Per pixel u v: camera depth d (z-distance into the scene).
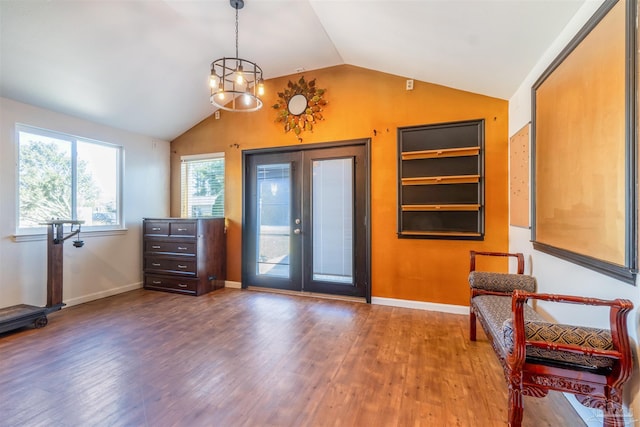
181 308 3.44
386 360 2.24
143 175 4.44
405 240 3.44
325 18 2.71
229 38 3.08
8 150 3.03
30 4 2.23
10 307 2.93
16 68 2.72
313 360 2.24
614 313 1.22
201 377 2.02
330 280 3.87
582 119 1.57
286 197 4.10
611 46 1.33
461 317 3.13
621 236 1.27
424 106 3.36
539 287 2.26
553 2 1.64
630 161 1.22
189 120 4.47
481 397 1.80
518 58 2.27
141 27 2.73
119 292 4.07
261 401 1.76
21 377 2.01
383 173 3.52
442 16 2.07
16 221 3.12
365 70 3.60
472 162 3.19
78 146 3.71
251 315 3.20
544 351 1.33
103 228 3.92
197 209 4.70
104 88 3.28
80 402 1.75
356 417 1.63
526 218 2.50
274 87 4.07
